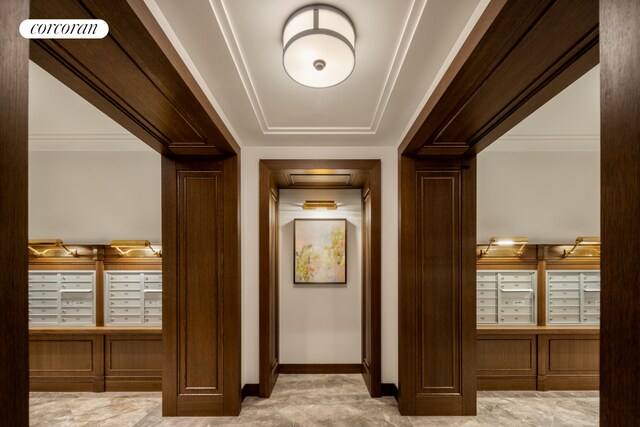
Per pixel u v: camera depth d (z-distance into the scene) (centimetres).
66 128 381
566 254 420
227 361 341
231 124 327
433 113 240
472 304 342
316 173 411
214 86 247
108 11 134
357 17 181
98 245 418
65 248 407
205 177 348
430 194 348
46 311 416
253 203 399
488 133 281
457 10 167
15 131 75
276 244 460
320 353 470
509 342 412
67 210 433
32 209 430
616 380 70
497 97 214
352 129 352
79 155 436
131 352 411
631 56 67
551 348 412
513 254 422
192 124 262
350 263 477
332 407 361
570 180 441
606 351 73
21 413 75
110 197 435
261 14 178
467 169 348
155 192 437
